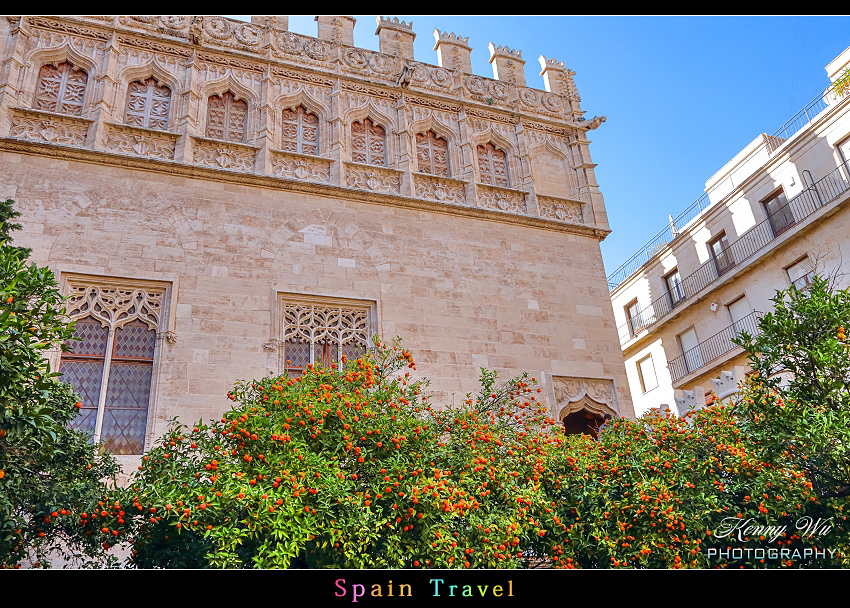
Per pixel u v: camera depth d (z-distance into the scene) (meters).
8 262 9.13
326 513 9.30
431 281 19.77
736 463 12.02
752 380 12.59
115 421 15.48
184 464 11.42
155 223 17.47
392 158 21.72
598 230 22.81
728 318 30.25
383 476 10.14
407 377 13.30
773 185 28.14
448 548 9.77
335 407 10.95
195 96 19.88
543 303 20.92
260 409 10.86
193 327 16.59
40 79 18.66
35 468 9.86
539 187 23.38
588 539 11.55
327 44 22.64
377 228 19.95
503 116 24.22
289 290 18.00
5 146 16.89
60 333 9.20
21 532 9.52
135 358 16.16
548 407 19.33
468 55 25.28
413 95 23.05
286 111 21.20
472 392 18.66
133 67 19.64
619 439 12.92
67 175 17.19
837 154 25.39
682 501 11.48
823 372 11.47
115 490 10.23
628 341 36.84
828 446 11.02
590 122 24.89
